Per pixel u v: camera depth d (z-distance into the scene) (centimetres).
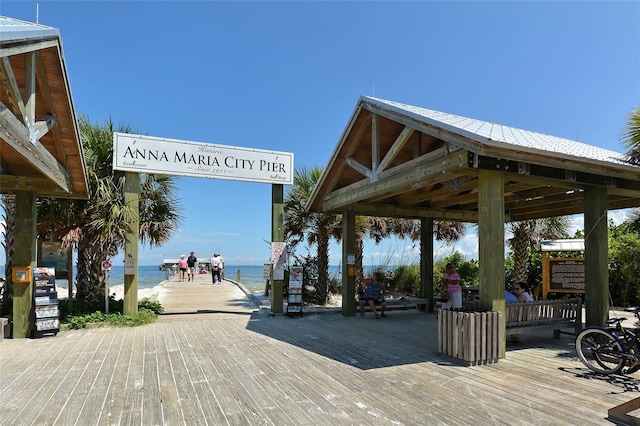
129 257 992
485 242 636
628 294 1363
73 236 972
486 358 605
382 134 922
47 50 635
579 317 772
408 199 1117
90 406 441
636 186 809
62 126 784
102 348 712
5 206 985
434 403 443
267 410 427
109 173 1062
